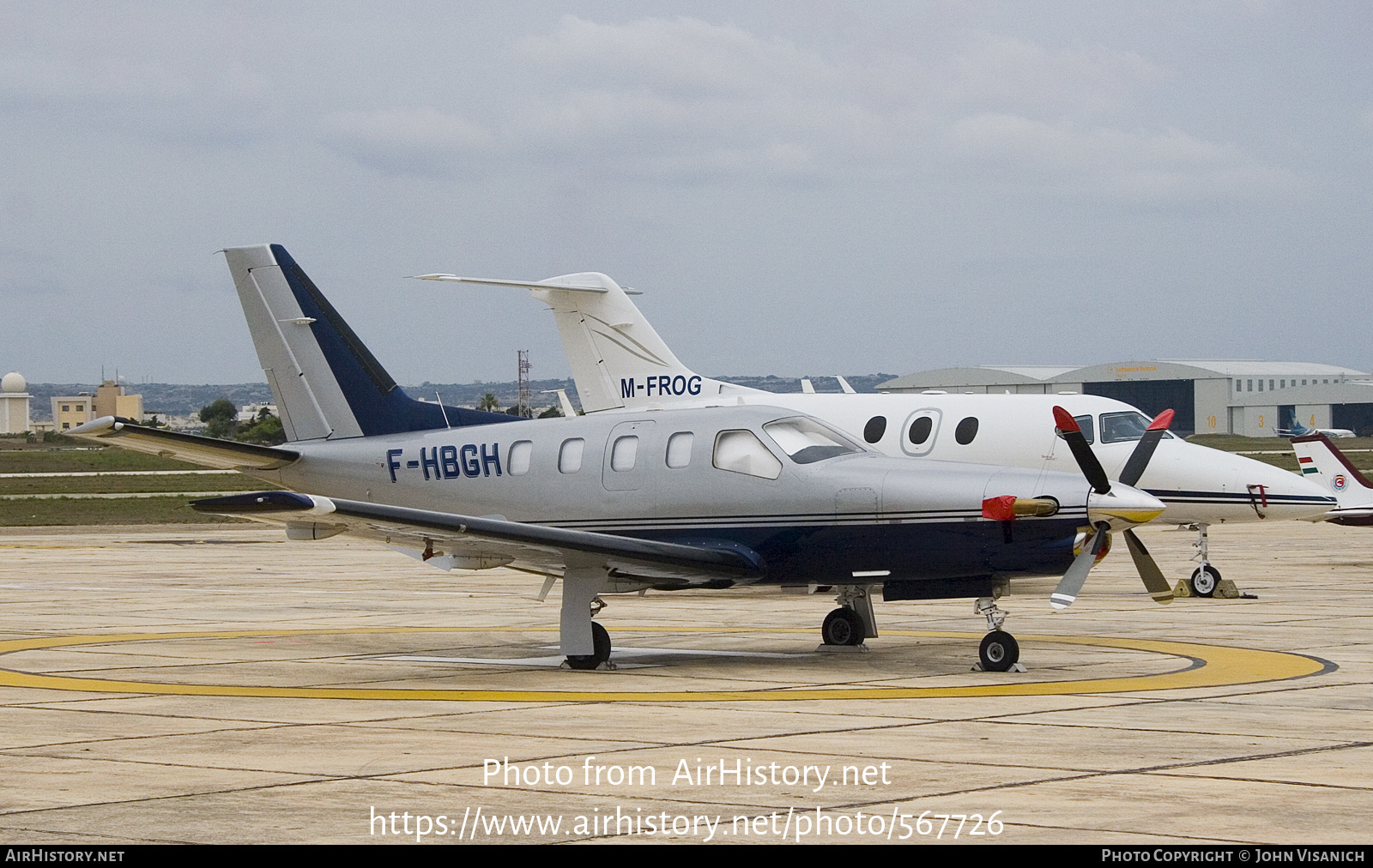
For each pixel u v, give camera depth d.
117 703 36.19
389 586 79.88
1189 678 39.62
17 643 51.16
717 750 28.84
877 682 39.72
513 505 49.75
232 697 37.28
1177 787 24.97
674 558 42.88
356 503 39.22
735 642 51.12
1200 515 66.62
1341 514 83.00
